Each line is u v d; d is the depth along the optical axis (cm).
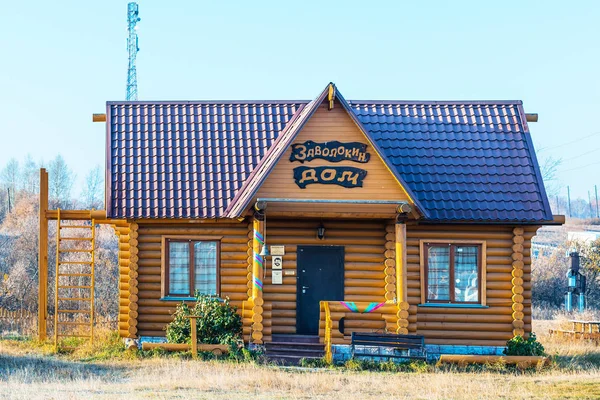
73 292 3950
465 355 2425
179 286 2603
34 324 3334
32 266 4953
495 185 2606
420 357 2411
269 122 2770
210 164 2655
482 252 2588
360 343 2423
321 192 2414
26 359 2422
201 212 2544
